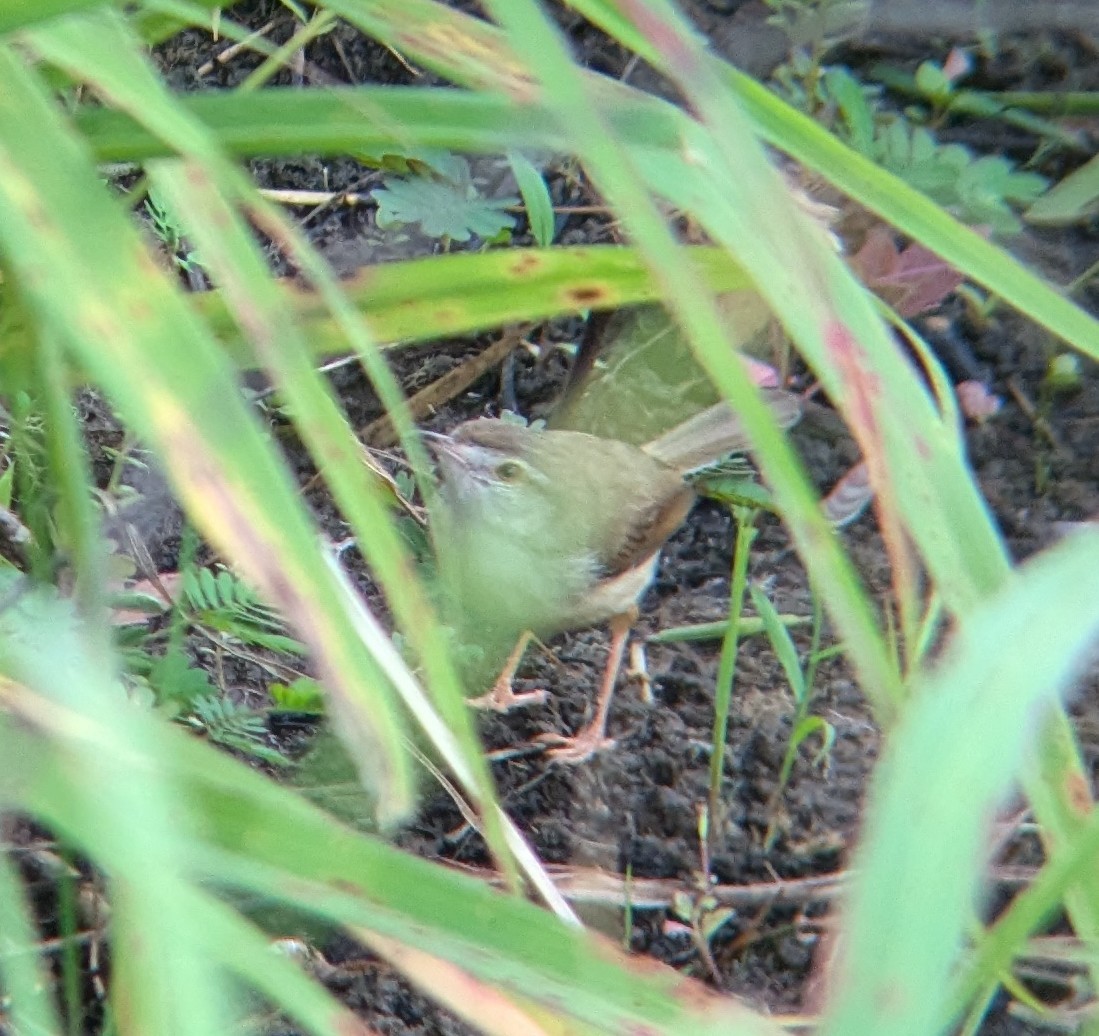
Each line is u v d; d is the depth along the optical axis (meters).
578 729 9.83
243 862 3.91
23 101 3.89
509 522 10.08
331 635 3.66
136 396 3.65
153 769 3.62
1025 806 8.69
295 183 12.62
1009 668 3.37
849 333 4.37
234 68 13.05
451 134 4.60
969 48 12.63
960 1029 7.70
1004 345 11.63
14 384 5.52
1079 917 4.53
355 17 4.67
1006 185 10.81
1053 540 10.64
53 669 3.75
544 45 3.86
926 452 4.57
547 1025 4.33
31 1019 3.67
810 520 4.04
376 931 4.11
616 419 11.41
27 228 3.76
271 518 3.65
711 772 9.16
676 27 4.01
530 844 9.02
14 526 7.35
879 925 3.19
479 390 12.02
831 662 10.04
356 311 4.94
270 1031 7.40
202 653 9.40
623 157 3.91
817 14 11.88
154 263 3.78
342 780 8.65
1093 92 12.41
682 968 8.34
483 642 10.22
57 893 7.57
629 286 5.23
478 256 5.25
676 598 10.84
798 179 11.11
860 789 9.21
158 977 3.35
